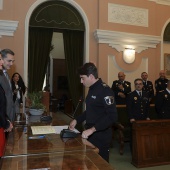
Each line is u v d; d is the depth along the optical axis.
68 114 8.23
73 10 5.38
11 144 1.51
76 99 5.47
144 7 5.84
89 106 1.92
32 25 5.06
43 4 5.14
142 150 3.35
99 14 5.44
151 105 4.66
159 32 6.12
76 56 5.50
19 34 4.92
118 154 3.96
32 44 5.14
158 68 6.12
